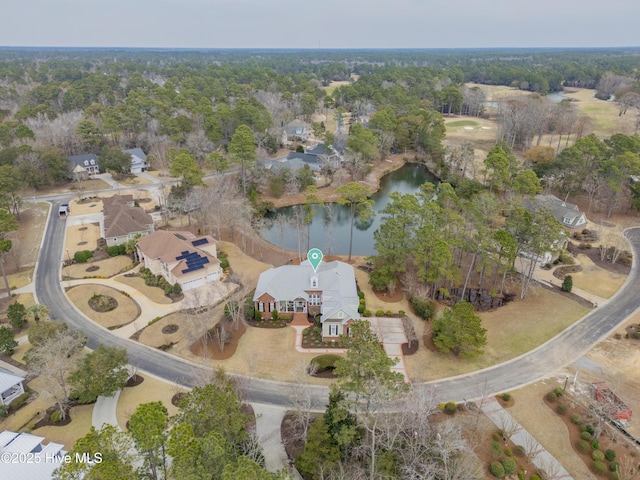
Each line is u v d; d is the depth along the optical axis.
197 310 56.25
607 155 99.56
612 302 63.50
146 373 49.81
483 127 170.00
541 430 42.16
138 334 56.78
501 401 45.66
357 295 61.31
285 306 60.22
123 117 131.38
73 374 44.22
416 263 62.47
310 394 46.62
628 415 43.12
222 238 85.69
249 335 56.47
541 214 65.38
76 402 45.25
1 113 145.50
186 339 55.72
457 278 63.22
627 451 39.84
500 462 38.03
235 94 184.00
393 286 65.12
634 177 103.75
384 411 38.00
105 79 198.50
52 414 42.94
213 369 45.31
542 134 150.00
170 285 66.69
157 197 103.31
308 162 124.38
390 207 68.12
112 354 45.72
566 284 65.81
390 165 132.62
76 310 61.62
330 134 134.12
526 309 62.16
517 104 156.25
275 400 45.97
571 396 46.09
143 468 31.30
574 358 52.16
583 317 60.03
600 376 49.03
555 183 101.31
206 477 27.59
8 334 51.59
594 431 41.16
